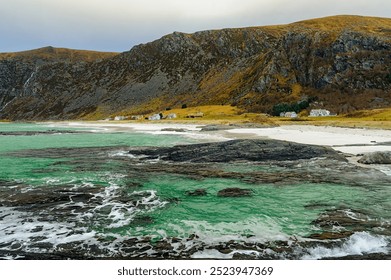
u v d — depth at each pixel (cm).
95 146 5441
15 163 3662
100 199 2205
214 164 3509
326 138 5344
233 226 1698
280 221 1764
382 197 2198
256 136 6053
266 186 2542
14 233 1617
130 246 1468
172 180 2783
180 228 1678
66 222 1767
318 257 1355
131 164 3584
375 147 4269
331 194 2286
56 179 2822
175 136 7306
